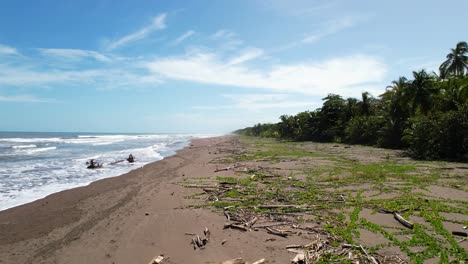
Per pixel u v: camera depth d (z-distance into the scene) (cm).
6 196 1357
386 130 4112
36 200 1282
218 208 1109
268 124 11625
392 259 643
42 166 2384
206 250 732
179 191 1430
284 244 747
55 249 768
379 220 916
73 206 1181
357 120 5106
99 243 800
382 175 1714
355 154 3219
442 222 877
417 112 3569
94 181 1742
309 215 991
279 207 1086
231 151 3881
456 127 2562
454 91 3134
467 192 1279
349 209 1050
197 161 2761
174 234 850
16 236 862
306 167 2175
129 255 723
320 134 6281
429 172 1841
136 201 1252
